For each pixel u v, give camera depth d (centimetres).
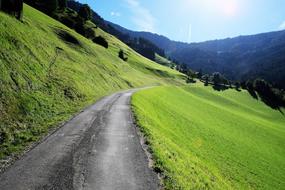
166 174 1772
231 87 18888
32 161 1736
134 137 2538
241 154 5022
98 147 2133
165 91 9700
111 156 1964
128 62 15250
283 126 11912
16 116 2577
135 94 6300
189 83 17600
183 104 8412
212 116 8238
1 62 3234
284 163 5700
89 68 6988
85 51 8769
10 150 1886
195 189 1816
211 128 6234
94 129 2664
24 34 5162
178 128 4741
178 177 1814
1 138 2098
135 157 1998
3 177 1482
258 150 5944
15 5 6012
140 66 16138
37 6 12950
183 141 3888
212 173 2912
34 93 3341
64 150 1984
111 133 2589
